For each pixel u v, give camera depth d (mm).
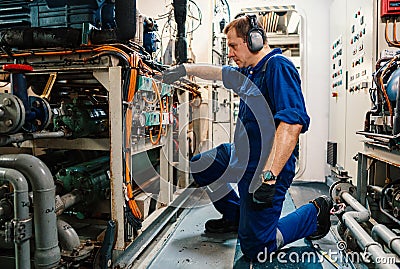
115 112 1602
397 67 2092
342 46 3477
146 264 1788
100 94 2363
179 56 2404
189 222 2475
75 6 1707
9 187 1641
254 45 1762
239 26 1784
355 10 3047
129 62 1603
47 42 1610
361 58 2867
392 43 2523
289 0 4047
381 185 2484
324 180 4164
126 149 1664
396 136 1749
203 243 2076
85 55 1606
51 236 1379
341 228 2143
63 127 1752
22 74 1425
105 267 1578
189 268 1744
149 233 2062
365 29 2762
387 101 2055
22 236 1314
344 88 3406
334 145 3713
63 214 2092
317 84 4117
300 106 1606
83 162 2111
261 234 1743
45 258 1354
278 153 1557
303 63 4113
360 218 1967
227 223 2285
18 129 1365
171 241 2115
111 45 1579
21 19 1778
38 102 1527
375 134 2100
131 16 1588
